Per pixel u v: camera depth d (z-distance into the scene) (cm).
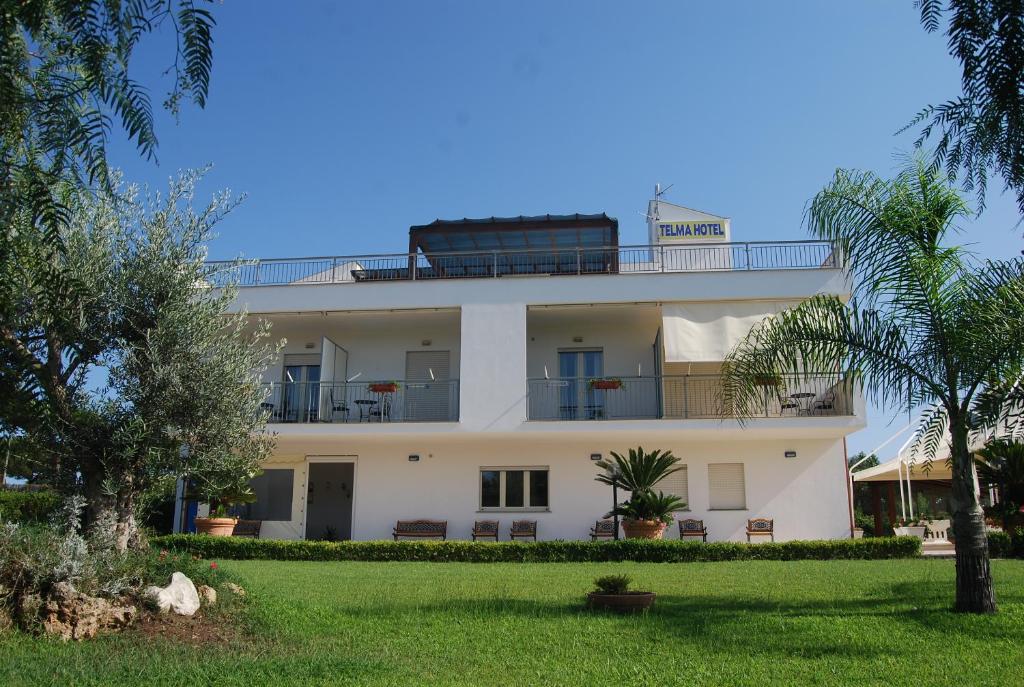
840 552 1731
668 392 2191
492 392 2036
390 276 2372
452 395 2289
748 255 2053
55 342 920
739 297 2016
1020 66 440
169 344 982
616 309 2130
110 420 941
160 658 716
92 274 938
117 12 402
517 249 2450
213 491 1096
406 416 2253
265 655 753
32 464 966
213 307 1042
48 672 646
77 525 877
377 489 2211
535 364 2298
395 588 1216
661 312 2042
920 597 1058
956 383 941
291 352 2394
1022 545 1650
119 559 867
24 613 768
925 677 685
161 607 841
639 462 1827
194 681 639
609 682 674
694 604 1047
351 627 902
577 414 2239
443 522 2155
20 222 495
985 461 1678
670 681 676
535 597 1119
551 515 2136
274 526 2264
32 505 1969
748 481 2092
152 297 995
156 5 407
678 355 1998
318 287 2125
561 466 2164
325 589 1203
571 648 798
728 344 2002
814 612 975
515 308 2070
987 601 927
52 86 448
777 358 1027
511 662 743
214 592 920
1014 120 456
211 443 1008
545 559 1731
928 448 1044
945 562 1541
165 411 966
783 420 1938
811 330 999
